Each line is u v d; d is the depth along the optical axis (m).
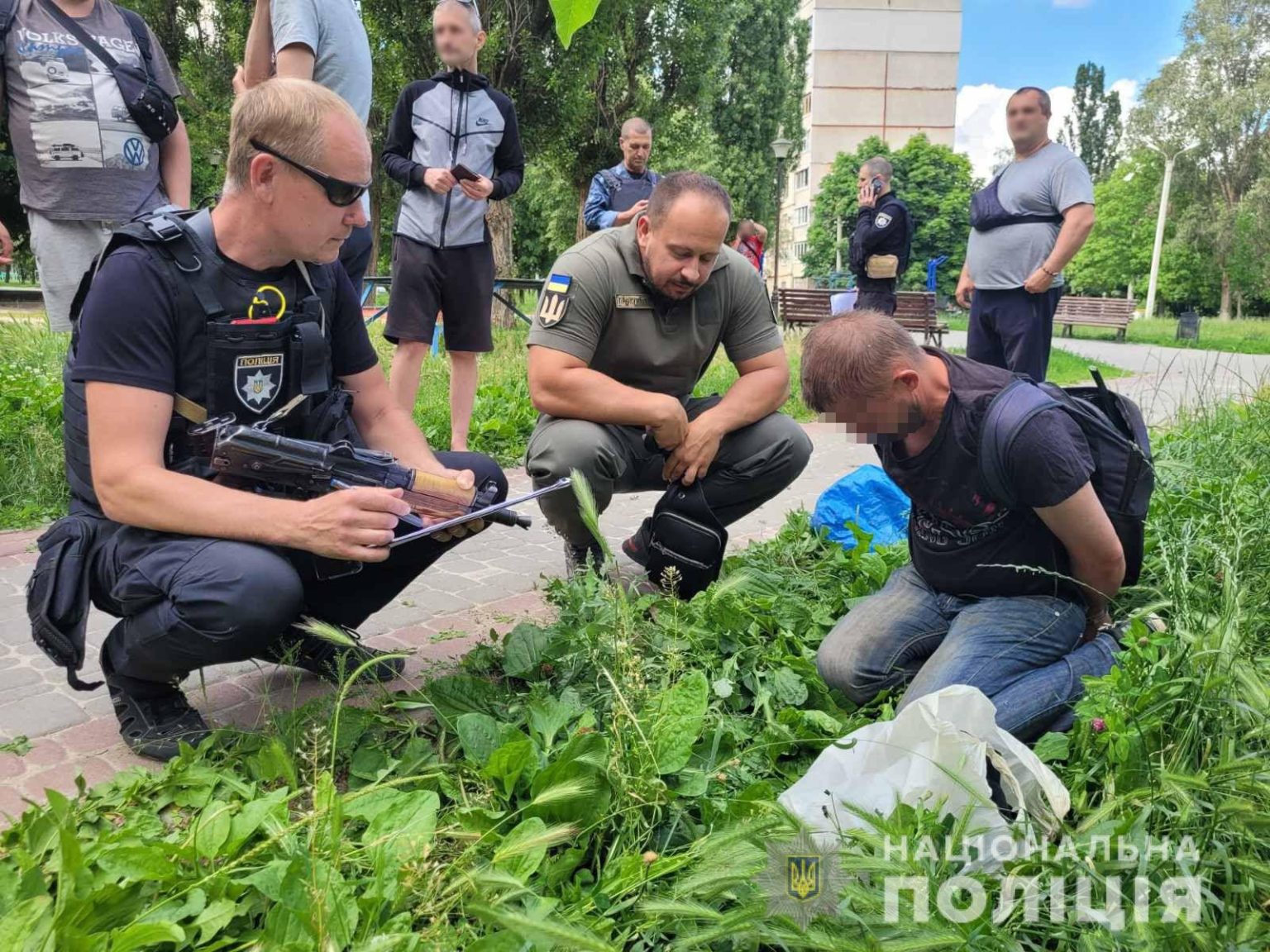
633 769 1.96
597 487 3.26
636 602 3.03
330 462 2.29
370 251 4.72
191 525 2.14
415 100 5.03
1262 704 1.99
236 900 1.70
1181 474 4.05
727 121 37.91
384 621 3.34
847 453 6.68
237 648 2.20
